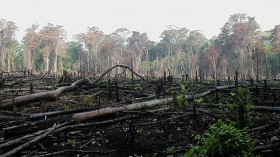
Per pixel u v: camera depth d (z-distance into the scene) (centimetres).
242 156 362
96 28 8206
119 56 8512
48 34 7044
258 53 5688
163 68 7300
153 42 8769
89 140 539
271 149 395
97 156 461
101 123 570
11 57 7244
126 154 470
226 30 6575
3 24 7212
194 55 7738
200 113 685
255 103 870
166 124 638
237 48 6338
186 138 537
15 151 399
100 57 8006
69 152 466
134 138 522
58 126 510
